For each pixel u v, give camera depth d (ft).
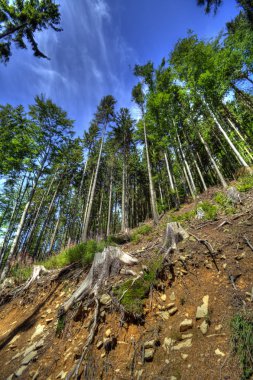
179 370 7.64
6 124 42.63
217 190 41.06
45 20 29.58
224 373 6.95
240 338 7.73
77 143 61.67
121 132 67.51
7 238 64.75
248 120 56.70
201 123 53.01
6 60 29.96
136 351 9.02
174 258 14.03
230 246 13.61
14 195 71.51
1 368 10.93
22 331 14.19
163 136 56.70
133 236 30.91
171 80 57.67
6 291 22.91
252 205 19.07
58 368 9.58
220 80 45.42
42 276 22.21
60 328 12.15
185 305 10.64
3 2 27.14
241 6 30.94
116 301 11.55
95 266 15.20
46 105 49.37
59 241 100.99
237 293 10.03
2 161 40.65
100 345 9.80
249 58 40.52
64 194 83.82
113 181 93.40
